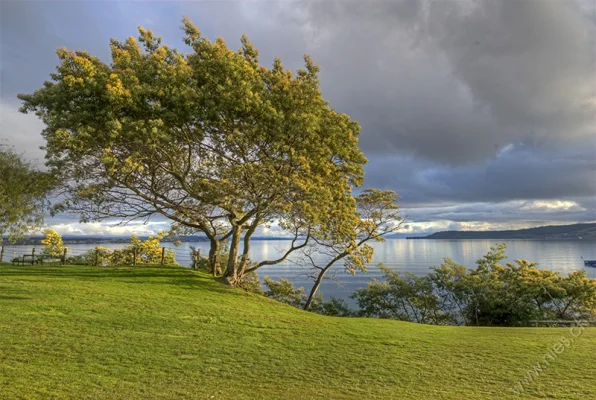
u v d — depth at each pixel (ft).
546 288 72.49
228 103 55.36
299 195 60.59
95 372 24.41
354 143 67.36
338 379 25.88
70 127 56.03
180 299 50.60
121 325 36.40
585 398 23.09
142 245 97.35
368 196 85.30
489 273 81.51
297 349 33.01
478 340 39.52
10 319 35.40
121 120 54.80
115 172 60.49
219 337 35.22
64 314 38.60
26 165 78.02
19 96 59.52
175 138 60.03
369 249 81.30
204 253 108.78
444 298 78.33
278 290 83.20
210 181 62.13
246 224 73.56
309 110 59.88
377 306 79.87
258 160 60.80
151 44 63.57
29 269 70.79
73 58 56.29
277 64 63.52
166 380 23.94
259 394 22.54
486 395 23.49
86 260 91.61
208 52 59.36
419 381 25.98
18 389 20.72
